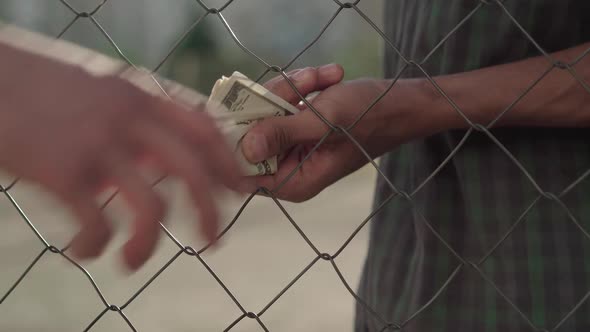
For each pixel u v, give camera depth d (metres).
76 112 0.53
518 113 1.29
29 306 5.27
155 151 0.55
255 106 1.25
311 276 5.95
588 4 1.36
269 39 15.75
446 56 1.45
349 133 1.25
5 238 7.04
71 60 0.57
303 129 1.24
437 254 1.51
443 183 1.52
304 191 1.35
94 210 0.52
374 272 1.67
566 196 1.38
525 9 1.36
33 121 0.52
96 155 0.53
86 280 5.76
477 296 1.45
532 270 1.38
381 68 1.80
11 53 0.55
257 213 8.37
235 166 0.58
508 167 1.41
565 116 1.29
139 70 0.63
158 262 6.24
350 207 8.68
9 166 0.52
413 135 1.34
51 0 11.18
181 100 0.73
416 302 1.52
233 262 6.39
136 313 5.12
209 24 15.07
